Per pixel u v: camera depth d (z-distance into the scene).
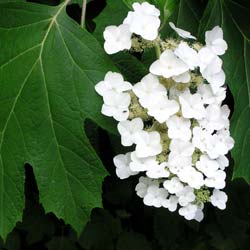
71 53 0.58
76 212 0.58
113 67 0.57
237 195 0.88
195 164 0.53
